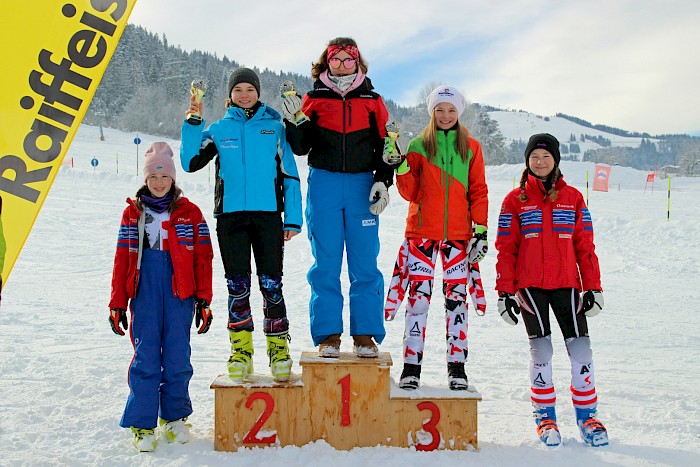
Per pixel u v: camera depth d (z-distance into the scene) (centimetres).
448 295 391
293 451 349
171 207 375
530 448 359
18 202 324
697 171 9556
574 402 378
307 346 612
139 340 363
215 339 649
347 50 392
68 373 497
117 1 328
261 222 378
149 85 9519
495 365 567
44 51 324
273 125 389
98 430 378
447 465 331
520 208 394
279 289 381
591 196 2773
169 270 371
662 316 795
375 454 346
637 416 425
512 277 388
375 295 388
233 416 358
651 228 1617
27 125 324
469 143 394
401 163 388
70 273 1016
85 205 1870
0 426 378
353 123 390
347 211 392
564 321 382
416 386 379
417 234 393
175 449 353
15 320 693
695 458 344
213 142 389
